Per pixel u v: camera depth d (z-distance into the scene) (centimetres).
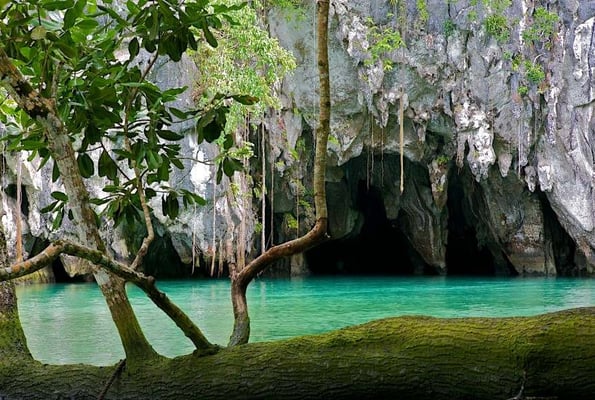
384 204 2895
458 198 2900
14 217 2308
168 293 1867
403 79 2425
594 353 224
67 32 299
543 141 2420
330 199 2908
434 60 2406
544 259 2712
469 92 2411
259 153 2505
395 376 253
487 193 2684
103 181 2058
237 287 367
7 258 376
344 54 2417
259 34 1780
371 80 2398
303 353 272
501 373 236
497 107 2402
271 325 1091
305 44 2427
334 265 3238
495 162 2553
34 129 332
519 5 2345
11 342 350
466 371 242
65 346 834
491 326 249
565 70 2353
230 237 2303
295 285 2250
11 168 2166
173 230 2392
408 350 254
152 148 325
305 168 2633
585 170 2377
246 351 285
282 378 271
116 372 306
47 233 2306
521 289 1961
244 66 1819
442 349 248
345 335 270
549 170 2419
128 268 277
